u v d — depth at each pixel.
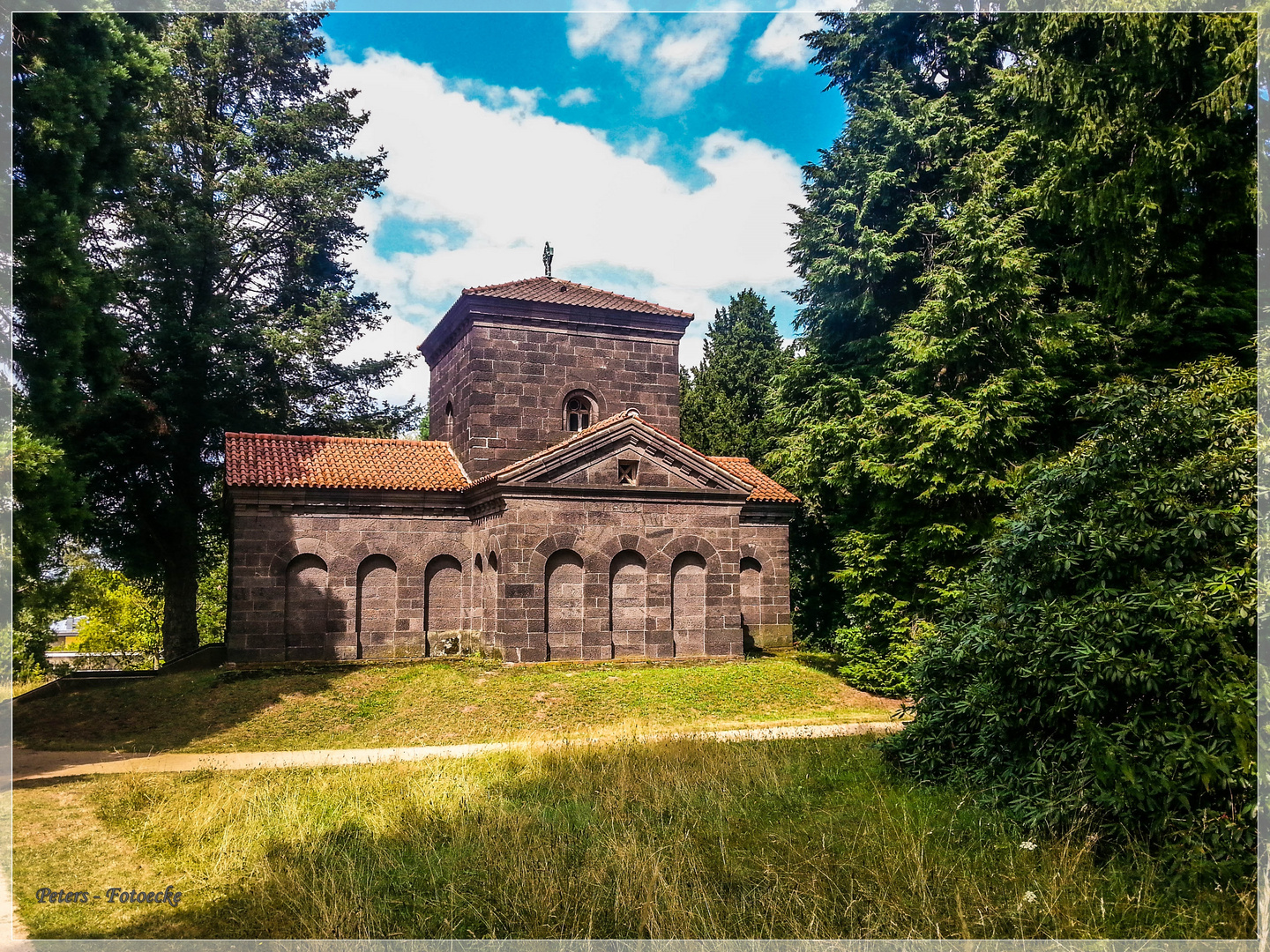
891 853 8.73
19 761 16.52
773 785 12.02
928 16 28.64
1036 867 8.26
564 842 9.73
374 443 28.59
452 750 16.50
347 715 19.39
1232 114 12.34
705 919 7.36
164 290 30.78
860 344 27.52
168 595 31.73
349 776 13.52
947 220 23.11
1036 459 19.58
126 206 29.75
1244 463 9.34
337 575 25.12
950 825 9.65
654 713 19.52
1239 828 7.59
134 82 18.27
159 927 7.61
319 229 35.53
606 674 22.17
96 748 17.56
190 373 30.25
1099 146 14.41
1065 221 17.78
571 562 23.98
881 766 12.68
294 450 26.69
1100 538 9.94
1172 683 8.73
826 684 22.91
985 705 10.98
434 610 26.39
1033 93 15.50
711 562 25.44
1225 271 18.53
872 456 23.53
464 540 26.80
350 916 7.65
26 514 14.77
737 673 23.11
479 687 20.89
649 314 29.14
